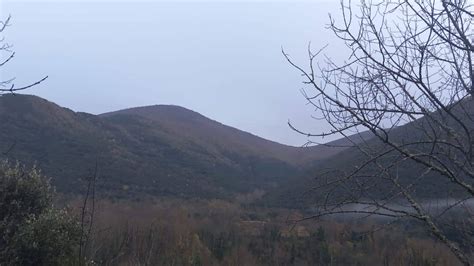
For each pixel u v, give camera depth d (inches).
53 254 430.9
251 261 1053.2
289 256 906.7
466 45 124.6
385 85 131.6
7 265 428.1
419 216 127.4
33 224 438.9
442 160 134.0
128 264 528.1
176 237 999.0
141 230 739.4
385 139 128.0
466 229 129.3
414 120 131.6
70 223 439.2
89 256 437.4
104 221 597.6
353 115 130.1
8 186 478.9
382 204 131.3
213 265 1056.2
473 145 125.3
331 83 148.9
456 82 129.9
